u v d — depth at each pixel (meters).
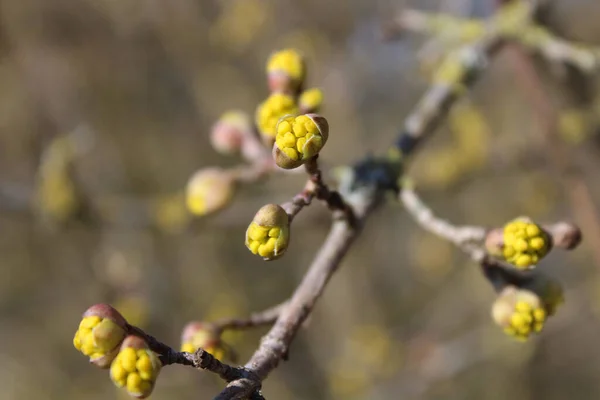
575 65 3.31
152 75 7.70
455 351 6.70
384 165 2.18
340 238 1.87
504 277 1.95
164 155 7.86
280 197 4.25
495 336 6.47
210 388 7.00
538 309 1.90
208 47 7.50
